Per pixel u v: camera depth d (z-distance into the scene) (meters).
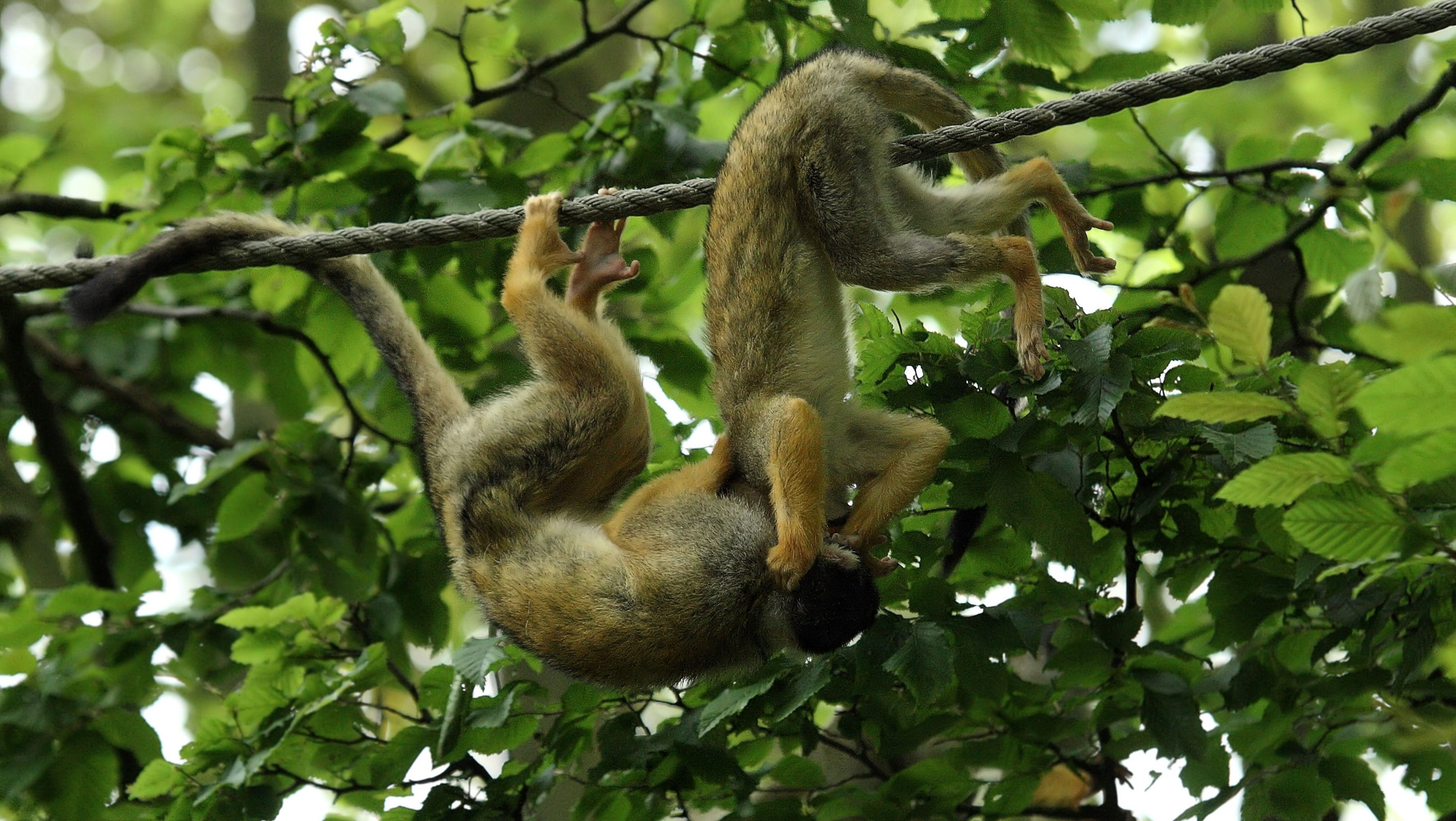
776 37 14.92
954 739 11.56
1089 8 13.48
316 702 11.08
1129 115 16.42
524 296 11.15
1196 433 10.31
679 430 13.70
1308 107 23.30
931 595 10.32
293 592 15.24
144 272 11.15
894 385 11.06
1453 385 5.21
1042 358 9.93
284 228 11.66
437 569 15.41
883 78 11.44
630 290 15.39
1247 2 13.76
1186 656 10.90
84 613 13.29
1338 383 6.77
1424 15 9.46
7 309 15.81
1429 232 21.09
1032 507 10.01
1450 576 9.08
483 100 15.88
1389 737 10.84
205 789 10.91
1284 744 11.19
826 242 10.58
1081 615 11.52
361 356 16.42
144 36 28.66
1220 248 16.38
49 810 12.81
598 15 22.67
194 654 14.16
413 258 15.45
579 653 10.46
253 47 23.33
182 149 14.48
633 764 10.66
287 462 15.78
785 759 11.46
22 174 16.42
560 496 11.34
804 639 10.03
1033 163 11.17
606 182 15.29
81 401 18.78
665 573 10.51
